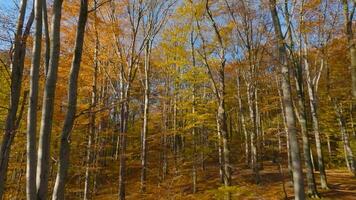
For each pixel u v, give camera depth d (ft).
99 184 75.41
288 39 57.52
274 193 57.57
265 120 97.76
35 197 14.73
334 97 87.92
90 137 52.60
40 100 40.16
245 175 71.92
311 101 68.03
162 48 73.20
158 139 83.92
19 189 52.80
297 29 62.95
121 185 54.29
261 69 65.26
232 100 87.04
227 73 84.58
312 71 84.28
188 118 63.77
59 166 15.05
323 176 60.75
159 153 93.71
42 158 14.90
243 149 91.35
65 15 45.88
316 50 74.38
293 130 32.65
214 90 54.54
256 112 75.25
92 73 55.88
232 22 61.00
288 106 33.27
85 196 52.34
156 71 84.53
